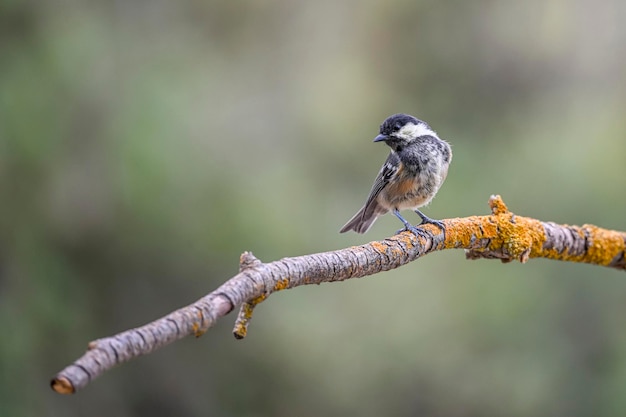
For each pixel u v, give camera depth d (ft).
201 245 38.68
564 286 38.68
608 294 38.29
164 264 39.29
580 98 42.96
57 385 9.52
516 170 40.50
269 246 38.91
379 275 40.96
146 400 43.78
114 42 39.55
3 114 35.83
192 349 44.09
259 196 39.96
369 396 40.63
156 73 40.04
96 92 38.11
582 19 44.50
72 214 37.78
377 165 42.83
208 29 44.45
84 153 37.65
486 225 19.95
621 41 43.65
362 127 43.57
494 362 39.01
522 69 44.45
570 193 38.68
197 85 41.42
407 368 40.16
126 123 37.91
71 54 37.63
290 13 45.73
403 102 44.11
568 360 38.29
